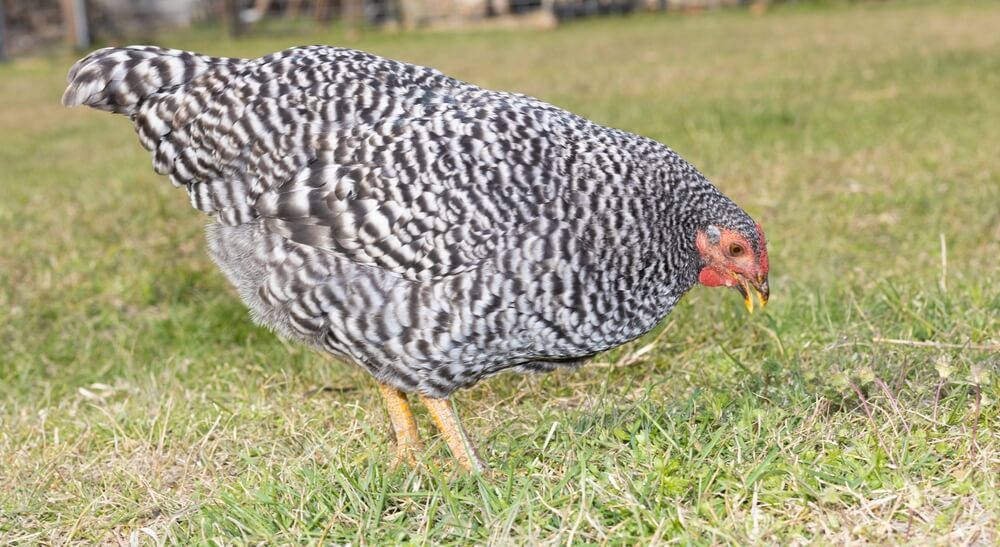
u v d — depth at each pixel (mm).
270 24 5992
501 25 5891
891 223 1736
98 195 2166
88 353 1551
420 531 1173
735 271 1271
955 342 1360
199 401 1412
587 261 1221
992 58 3369
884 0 6188
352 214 1218
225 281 1715
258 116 1243
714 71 3580
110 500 1255
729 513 1152
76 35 5551
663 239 1250
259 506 1207
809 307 1472
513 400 1373
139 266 1747
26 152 2926
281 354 1491
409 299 1220
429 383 1250
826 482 1181
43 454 1337
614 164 1239
